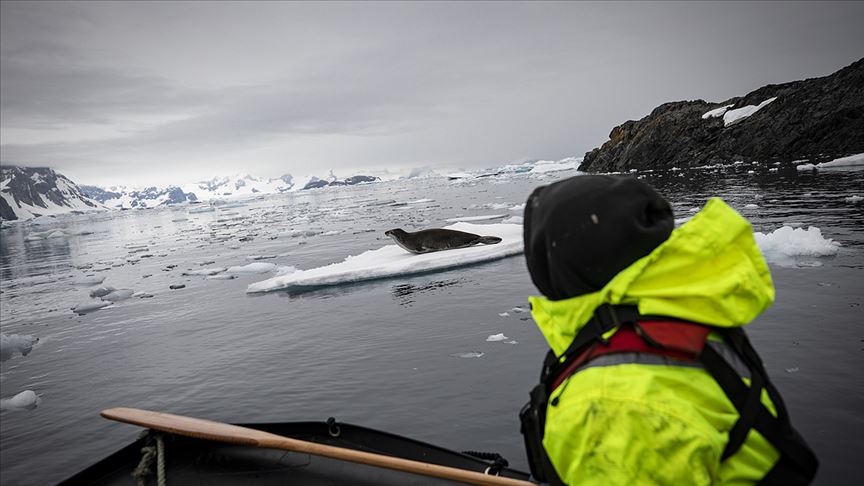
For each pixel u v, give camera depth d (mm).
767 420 1109
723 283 1113
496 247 11086
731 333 1179
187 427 2666
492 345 5891
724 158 30734
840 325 5180
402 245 12062
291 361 6234
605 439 1098
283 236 22344
